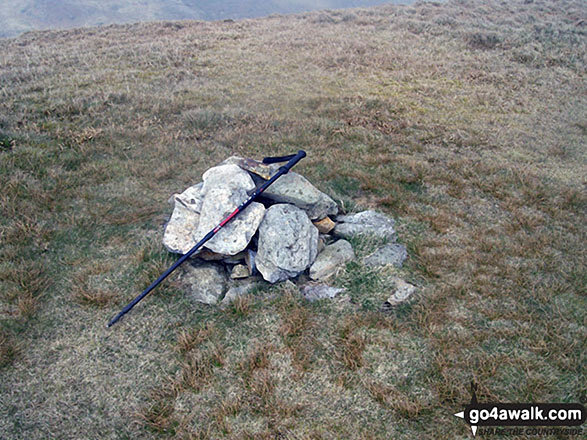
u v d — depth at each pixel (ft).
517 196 20.67
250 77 35.55
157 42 44.83
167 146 23.66
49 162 21.11
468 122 29.30
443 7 62.13
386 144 25.22
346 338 12.81
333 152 23.98
